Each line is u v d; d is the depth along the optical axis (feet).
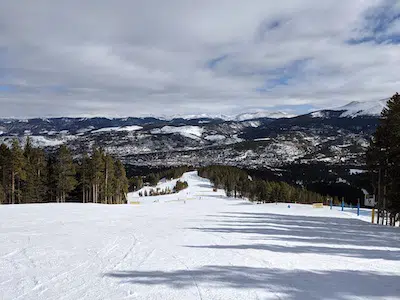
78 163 165.17
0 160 128.16
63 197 148.56
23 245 29.91
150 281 19.44
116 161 195.11
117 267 22.59
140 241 33.14
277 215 79.97
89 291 17.63
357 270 22.84
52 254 26.35
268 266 23.58
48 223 48.80
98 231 40.16
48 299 16.47
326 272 22.12
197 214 74.28
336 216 90.99
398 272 22.40
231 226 49.98
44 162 154.10
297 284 19.19
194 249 29.53
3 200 127.75
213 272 21.58
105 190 164.55
